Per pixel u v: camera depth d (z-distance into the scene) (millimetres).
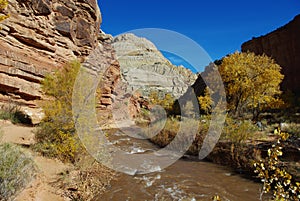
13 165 3205
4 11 11805
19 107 11039
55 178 4660
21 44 12703
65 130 5914
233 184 6020
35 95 12203
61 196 4082
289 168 5559
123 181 5824
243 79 12250
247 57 12711
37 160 5203
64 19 17297
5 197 2979
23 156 3658
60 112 5891
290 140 7621
